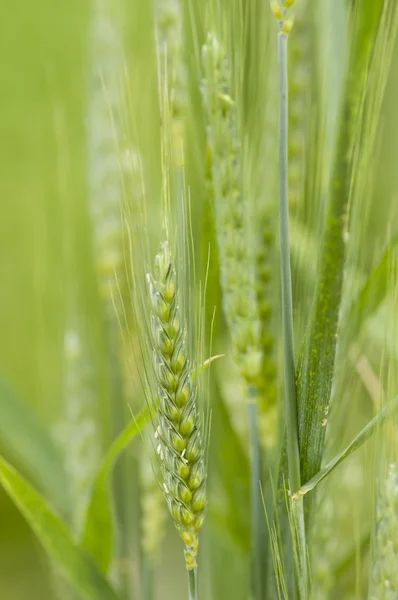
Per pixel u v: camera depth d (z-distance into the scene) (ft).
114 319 1.88
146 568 1.87
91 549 1.75
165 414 1.51
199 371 1.53
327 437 1.63
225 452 1.78
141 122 1.77
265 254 1.69
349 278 1.61
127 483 1.91
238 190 1.61
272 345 1.68
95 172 1.86
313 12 1.69
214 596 1.85
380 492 1.56
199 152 1.70
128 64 1.82
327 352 1.51
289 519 1.55
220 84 1.60
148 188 1.77
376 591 1.55
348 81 1.46
